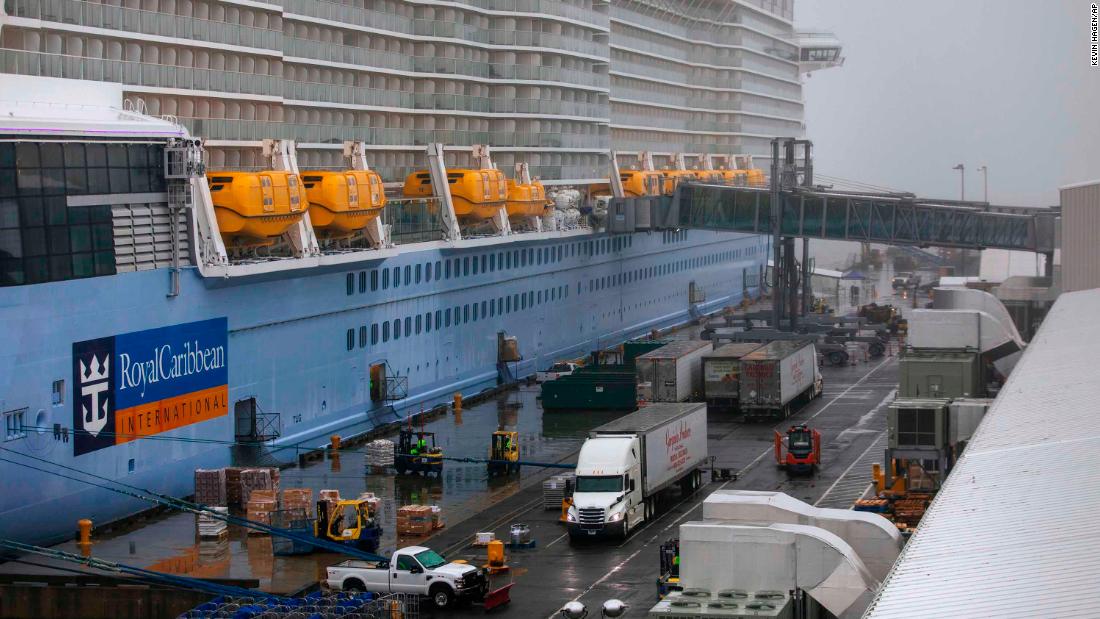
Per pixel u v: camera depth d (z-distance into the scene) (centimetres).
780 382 7744
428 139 8781
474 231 8812
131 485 5384
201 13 6444
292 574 4609
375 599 4125
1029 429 3691
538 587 4569
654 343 9469
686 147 13750
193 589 4316
